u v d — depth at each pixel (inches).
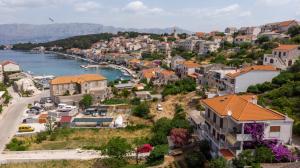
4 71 7106.3
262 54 5137.8
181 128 2524.6
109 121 3454.7
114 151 2337.6
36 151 2645.2
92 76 5009.8
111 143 2416.3
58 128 3304.6
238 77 3427.7
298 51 4128.9
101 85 4990.2
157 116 3599.9
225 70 4205.2
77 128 3302.2
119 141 2458.2
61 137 3088.1
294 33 6161.4
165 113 3681.1
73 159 2440.9
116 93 5108.3
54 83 4667.8
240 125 1828.2
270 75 3442.4
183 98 4003.4
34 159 2449.6
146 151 2490.2
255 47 6087.6
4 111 4074.8
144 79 6368.1
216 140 1998.0
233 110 1903.3
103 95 4667.8
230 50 6747.1
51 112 3804.1
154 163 2162.9
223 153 1825.8
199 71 5295.3
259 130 1752.0
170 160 2167.8
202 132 2324.1
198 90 4116.6
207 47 7770.7
